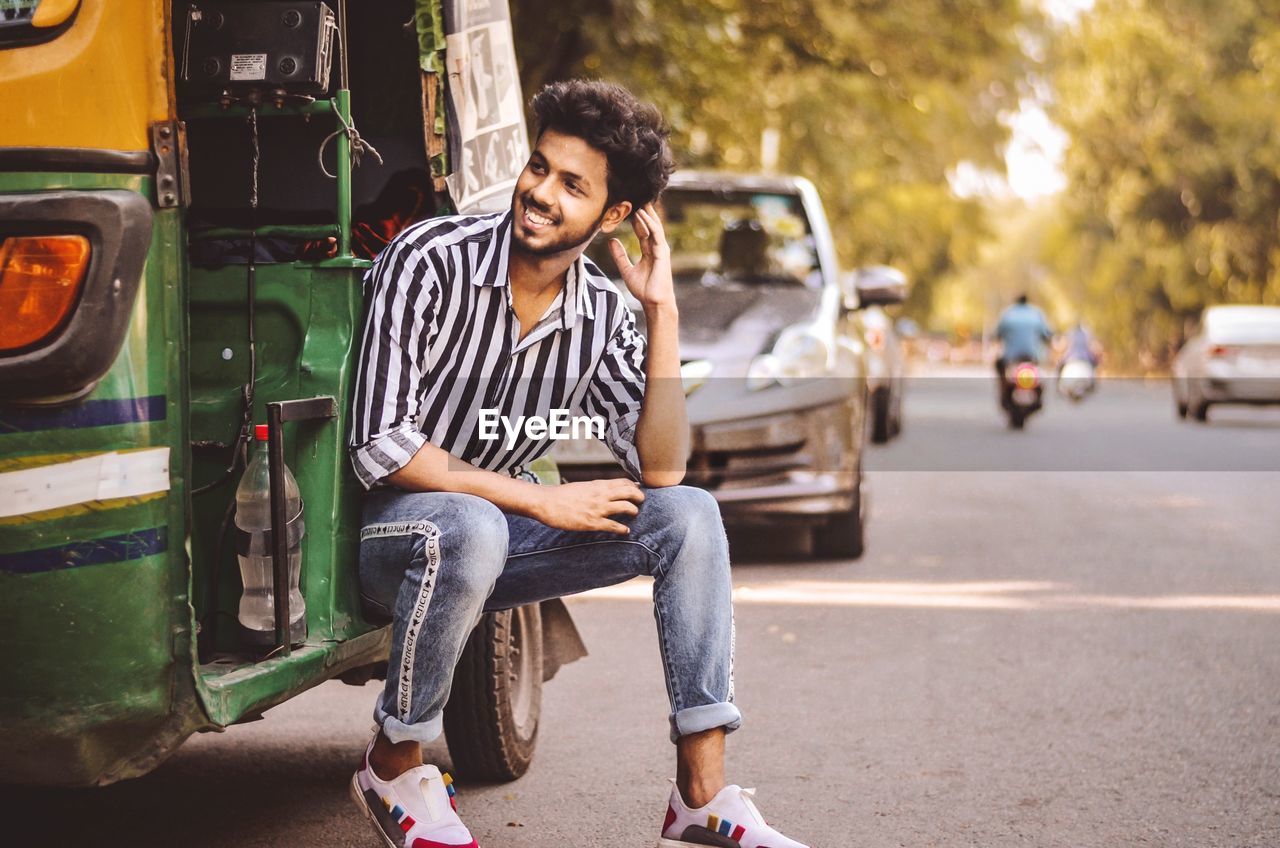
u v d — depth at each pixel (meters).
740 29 15.38
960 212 41.50
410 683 3.04
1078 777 4.24
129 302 2.53
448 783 3.20
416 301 3.13
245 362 3.22
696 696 3.12
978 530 9.35
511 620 4.10
